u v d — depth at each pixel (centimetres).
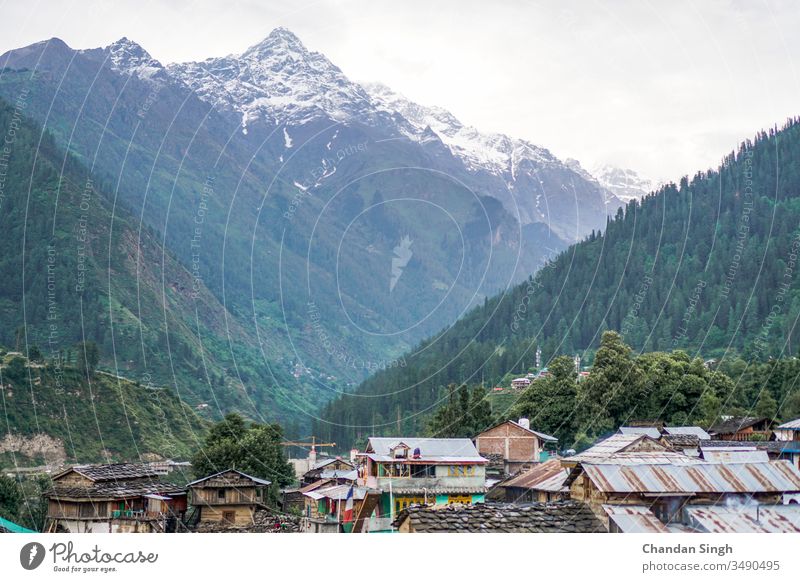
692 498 3678
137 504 5431
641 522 3472
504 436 7612
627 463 4072
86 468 5578
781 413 9325
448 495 5906
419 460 5922
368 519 5862
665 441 6519
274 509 6550
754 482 3781
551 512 3484
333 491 5953
